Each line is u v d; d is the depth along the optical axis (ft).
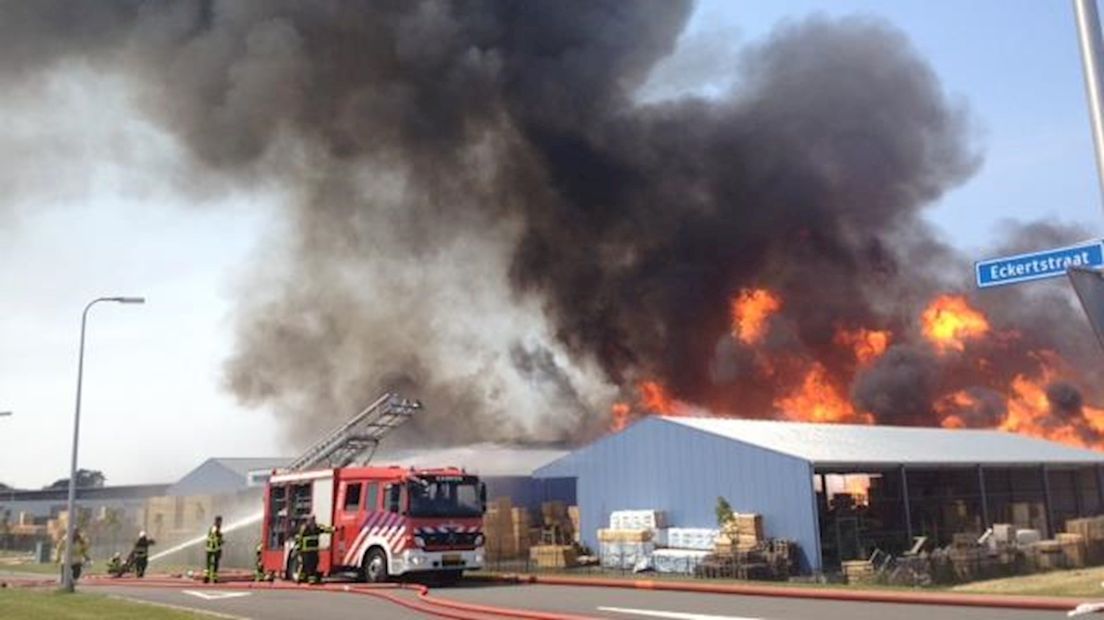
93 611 46.19
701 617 41.37
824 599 49.90
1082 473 98.78
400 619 43.06
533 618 42.52
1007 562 73.36
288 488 71.92
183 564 111.75
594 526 85.40
